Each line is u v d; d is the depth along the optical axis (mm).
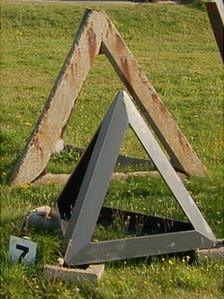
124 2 36156
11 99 16203
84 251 6500
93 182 6582
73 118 13820
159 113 9648
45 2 34406
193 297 6207
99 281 6297
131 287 6270
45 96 16844
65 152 10461
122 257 6645
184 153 9781
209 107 15859
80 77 9297
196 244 6848
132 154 10820
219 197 8656
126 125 6793
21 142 11102
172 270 6566
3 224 7250
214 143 11867
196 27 31734
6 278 6258
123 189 8758
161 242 6758
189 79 20297
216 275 6582
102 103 15750
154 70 22062
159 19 32125
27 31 28781
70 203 7496
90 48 9273
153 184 8992
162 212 7980
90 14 9250
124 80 9469
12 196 8375
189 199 7008
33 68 21312
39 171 9062
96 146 6754
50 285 6215
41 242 6656
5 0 33625
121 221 7465
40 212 7422
